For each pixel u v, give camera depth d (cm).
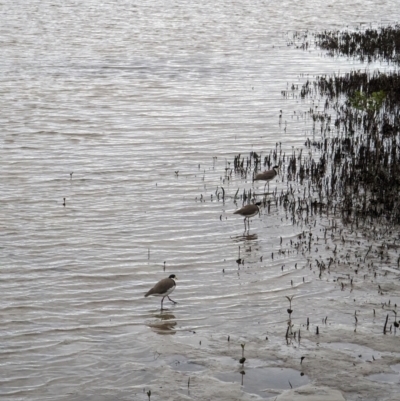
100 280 1466
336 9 5925
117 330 1276
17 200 1877
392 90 3014
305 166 2166
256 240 1667
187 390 1088
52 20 5009
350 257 1566
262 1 6253
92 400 1071
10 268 1502
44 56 3825
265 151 2325
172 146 2359
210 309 1355
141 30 4709
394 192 1927
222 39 4450
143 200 1903
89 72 3456
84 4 5788
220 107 2852
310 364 1158
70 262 1539
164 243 1648
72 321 1303
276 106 2881
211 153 2297
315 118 2692
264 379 1120
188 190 1980
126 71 3497
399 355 1185
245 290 1430
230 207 1869
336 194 1933
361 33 4541
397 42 4169
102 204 1869
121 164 2175
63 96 2984
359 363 1162
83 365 1161
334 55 3966
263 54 3991
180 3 5994
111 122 2622
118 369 1148
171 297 1403
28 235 1669
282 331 1265
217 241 1664
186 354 1191
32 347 1214
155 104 2884
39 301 1373
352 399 1066
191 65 3662
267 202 1905
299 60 3822
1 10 5350
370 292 1412
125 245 1633
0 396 1079
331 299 1382
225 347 1212
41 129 2517
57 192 1941
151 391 1086
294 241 1655
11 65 3572
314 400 1057
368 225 1738
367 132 2488
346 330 1261
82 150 2302
